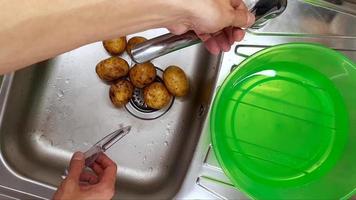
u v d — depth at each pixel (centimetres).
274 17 59
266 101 62
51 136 69
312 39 60
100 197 50
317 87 62
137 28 39
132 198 66
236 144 62
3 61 36
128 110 69
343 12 60
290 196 60
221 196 59
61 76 70
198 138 64
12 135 65
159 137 68
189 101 68
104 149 63
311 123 62
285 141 62
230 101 61
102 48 69
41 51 37
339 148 61
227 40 52
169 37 49
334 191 59
